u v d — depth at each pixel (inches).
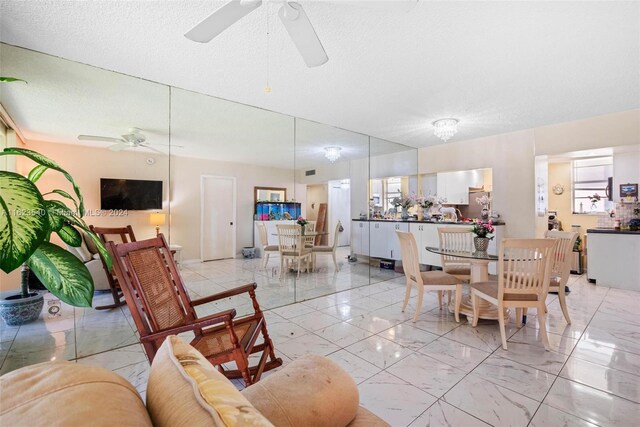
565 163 230.7
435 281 116.7
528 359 86.0
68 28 75.0
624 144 144.2
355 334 104.3
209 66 95.3
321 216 178.2
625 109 139.0
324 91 115.6
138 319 60.7
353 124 159.2
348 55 89.0
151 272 70.8
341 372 38.4
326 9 68.3
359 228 196.1
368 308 133.0
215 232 141.7
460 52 87.7
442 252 127.6
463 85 110.7
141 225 120.4
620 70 99.0
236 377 77.9
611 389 71.4
